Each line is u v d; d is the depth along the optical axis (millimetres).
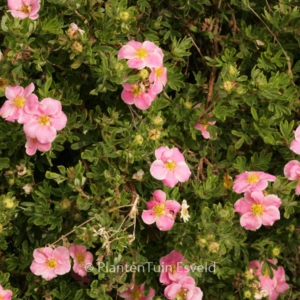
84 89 556
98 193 512
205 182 533
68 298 536
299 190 534
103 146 517
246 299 558
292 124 544
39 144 505
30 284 538
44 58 515
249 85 538
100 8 536
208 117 546
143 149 522
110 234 497
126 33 537
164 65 555
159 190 507
